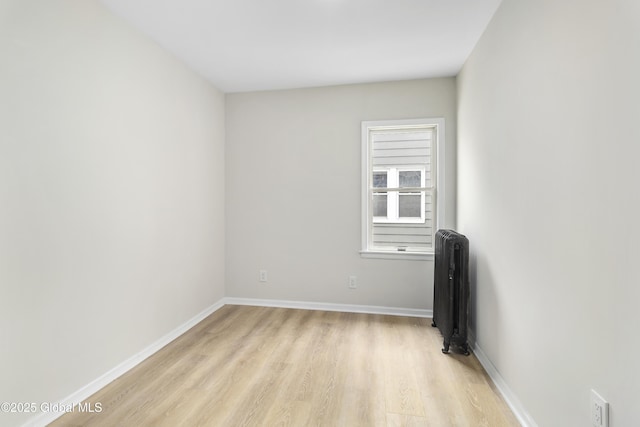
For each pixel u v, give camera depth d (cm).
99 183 213
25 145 167
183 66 307
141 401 200
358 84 362
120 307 231
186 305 313
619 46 109
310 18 233
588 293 127
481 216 255
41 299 176
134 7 218
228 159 385
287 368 241
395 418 185
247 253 388
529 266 175
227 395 206
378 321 337
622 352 110
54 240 183
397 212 368
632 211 105
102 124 215
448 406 196
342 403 198
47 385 179
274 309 374
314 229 375
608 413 117
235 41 267
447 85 344
